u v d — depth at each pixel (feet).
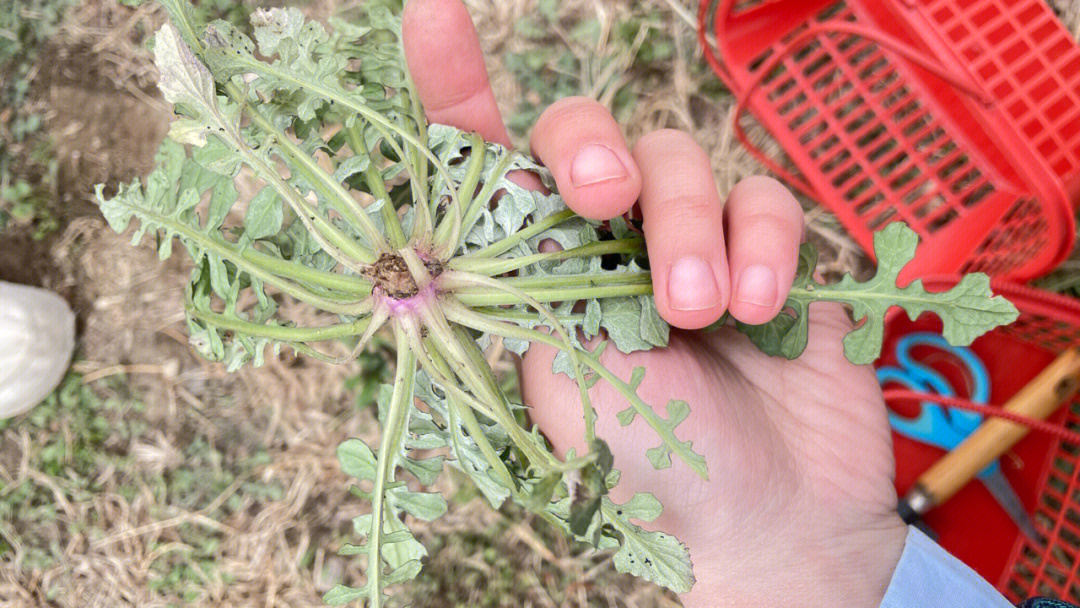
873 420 0.91
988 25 1.06
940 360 1.31
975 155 1.23
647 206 0.76
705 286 0.70
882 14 1.20
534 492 0.60
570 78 1.37
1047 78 1.07
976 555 1.26
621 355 0.82
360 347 0.73
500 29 1.37
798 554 0.85
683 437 0.81
